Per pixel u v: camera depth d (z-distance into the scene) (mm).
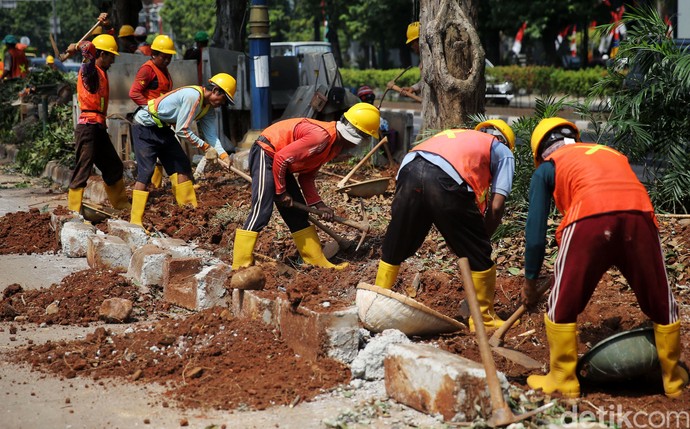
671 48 8812
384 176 11273
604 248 4645
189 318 6020
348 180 9977
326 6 49625
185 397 4863
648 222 4660
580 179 4742
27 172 14648
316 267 7137
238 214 9133
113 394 4938
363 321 5656
